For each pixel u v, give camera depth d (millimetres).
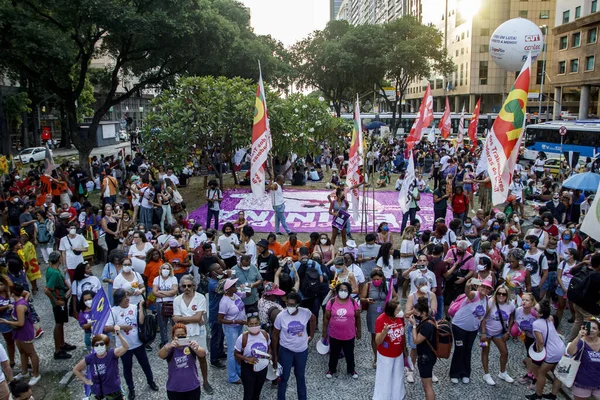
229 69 38250
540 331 6980
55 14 24484
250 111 19859
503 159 11172
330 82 56000
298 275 8852
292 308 6832
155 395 7535
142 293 8461
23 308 7684
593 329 6457
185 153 19922
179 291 9078
